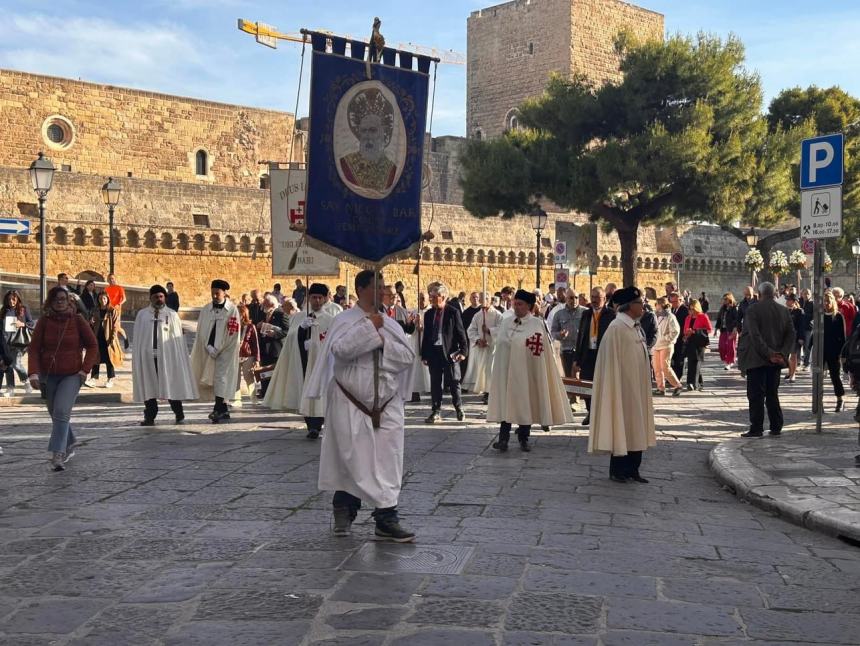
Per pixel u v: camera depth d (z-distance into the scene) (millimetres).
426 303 22156
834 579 5512
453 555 5699
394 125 7129
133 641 4188
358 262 6996
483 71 69562
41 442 10711
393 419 6070
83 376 8930
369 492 5883
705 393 17578
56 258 39562
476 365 16250
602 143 35375
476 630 4352
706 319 18047
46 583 5086
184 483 8102
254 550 5785
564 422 10500
